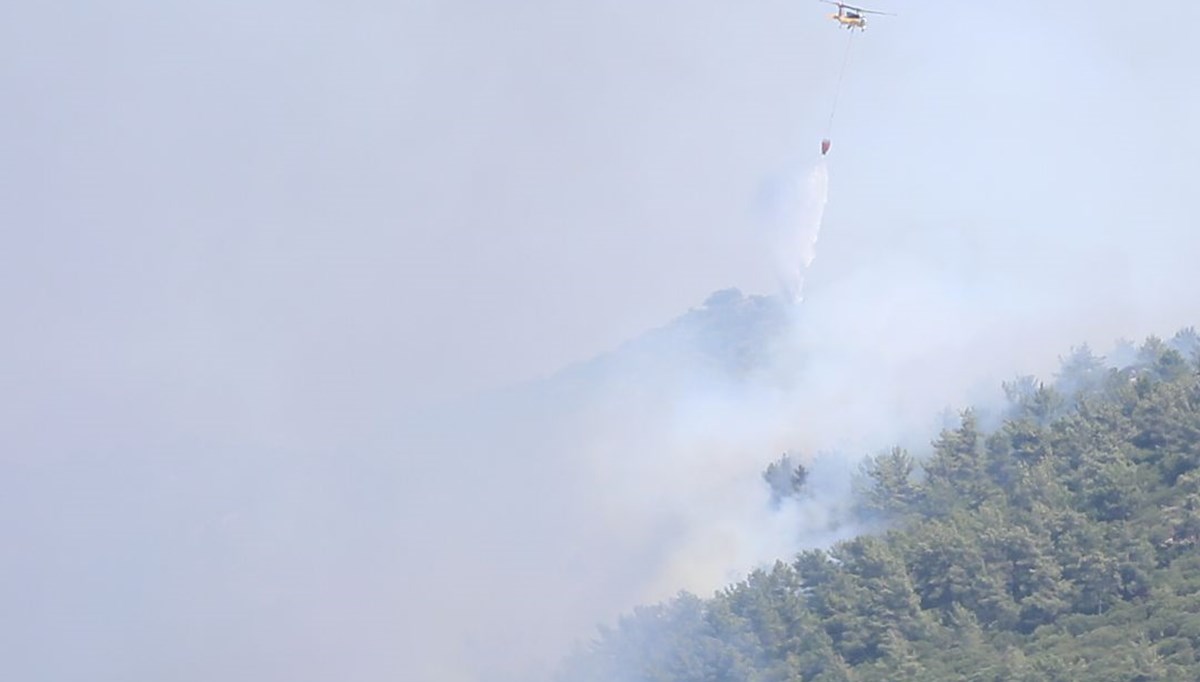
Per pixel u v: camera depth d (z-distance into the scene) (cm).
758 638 15912
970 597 15775
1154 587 15162
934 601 15975
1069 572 15562
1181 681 13325
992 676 14250
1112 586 15275
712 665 15762
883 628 15538
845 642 15600
